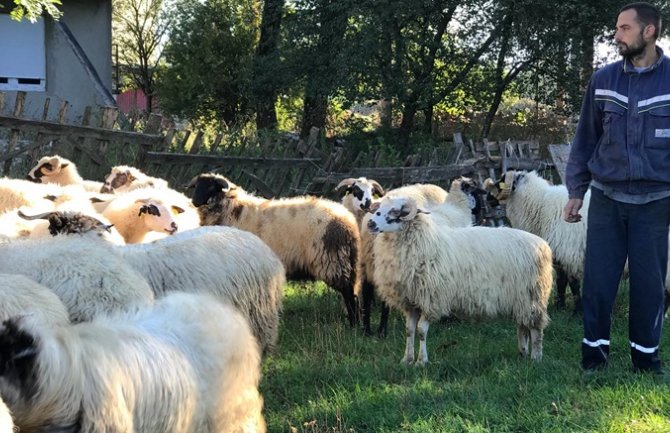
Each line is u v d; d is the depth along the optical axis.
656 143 5.41
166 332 3.11
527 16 17.84
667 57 5.44
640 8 5.32
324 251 7.36
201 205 7.66
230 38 26.38
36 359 2.46
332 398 5.11
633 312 5.68
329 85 19.50
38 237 5.07
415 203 6.08
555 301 8.87
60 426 2.57
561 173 12.32
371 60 19.25
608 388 5.23
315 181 10.95
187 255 5.19
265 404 5.16
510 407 5.00
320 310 8.15
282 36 21.22
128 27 38.59
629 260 5.65
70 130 9.81
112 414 2.65
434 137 20.36
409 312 6.32
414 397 5.11
